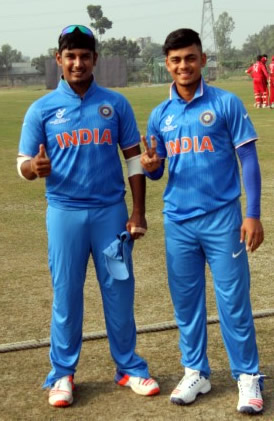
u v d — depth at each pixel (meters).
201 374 3.58
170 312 4.80
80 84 3.44
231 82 52.56
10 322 4.67
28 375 3.88
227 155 3.43
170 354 4.11
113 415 3.41
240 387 3.48
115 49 81.06
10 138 15.63
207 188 3.41
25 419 3.39
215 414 3.40
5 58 86.62
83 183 3.48
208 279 5.49
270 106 21.78
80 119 3.44
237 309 3.45
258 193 3.41
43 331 4.50
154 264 5.94
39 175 3.33
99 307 4.95
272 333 4.38
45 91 46.16
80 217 3.51
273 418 3.36
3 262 6.10
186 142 3.42
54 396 3.50
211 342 4.27
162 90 40.09
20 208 8.22
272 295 5.11
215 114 3.36
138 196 3.60
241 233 3.40
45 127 3.48
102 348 4.22
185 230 3.48
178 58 3.34
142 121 18.17
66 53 3.38
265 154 11.69
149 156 3.40
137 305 4.95
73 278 3.56
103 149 3.48
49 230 3.57
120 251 3.52
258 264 5.86
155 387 3.60
